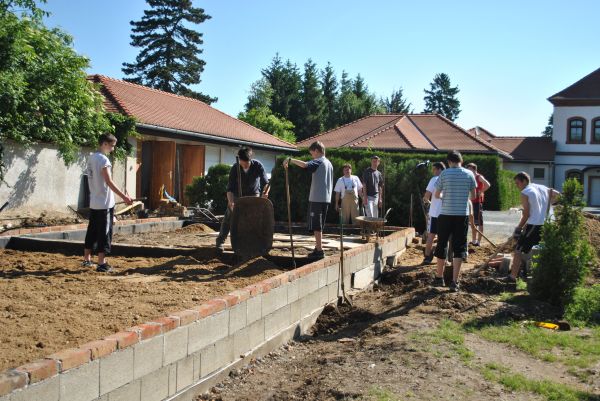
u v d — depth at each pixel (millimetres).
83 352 3463
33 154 14156
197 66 52875
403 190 16609
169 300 5797
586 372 5176
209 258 8641
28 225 12602
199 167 22906
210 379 4801
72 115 14531
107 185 7449
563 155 47500
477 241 13234
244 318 5367
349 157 25797
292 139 52281
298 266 8453
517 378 4875
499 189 29047
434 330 6266
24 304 5336
